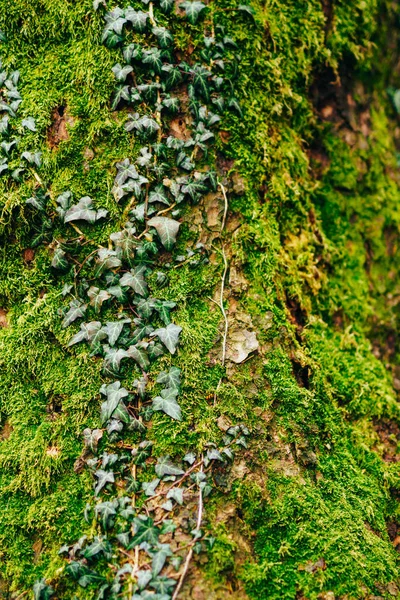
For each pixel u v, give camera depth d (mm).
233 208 2426
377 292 3158
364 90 3281
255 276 2402
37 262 2316
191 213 2344
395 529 2361
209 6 2441
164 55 2322
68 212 2264
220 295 2320
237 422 2174
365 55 3174
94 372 2201
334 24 2945
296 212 2768
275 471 2168
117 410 2123
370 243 3195
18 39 2373
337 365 2646
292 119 2873
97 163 2311
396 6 3449
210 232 2357
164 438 2121
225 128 2434
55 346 2250
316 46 2846
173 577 1880
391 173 3426
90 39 2320
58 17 2336
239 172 2453
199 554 1939
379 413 2621
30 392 2240
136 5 2326
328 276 2928
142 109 2312
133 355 2170
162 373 2170
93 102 2312
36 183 2285
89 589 1949
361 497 2312
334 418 2461
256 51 2543
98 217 2270
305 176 2887
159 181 2297
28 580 2039
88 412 2184
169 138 2322
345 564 2068
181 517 1986
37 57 2373
